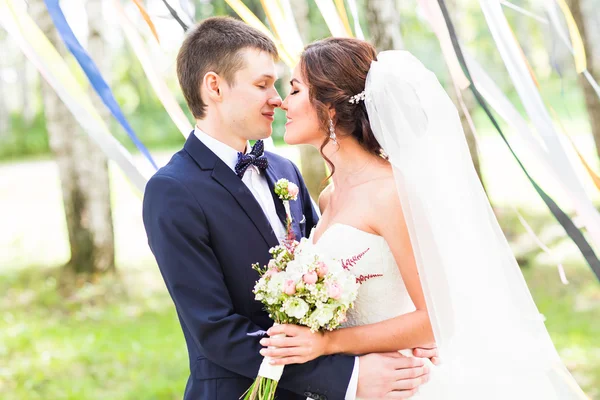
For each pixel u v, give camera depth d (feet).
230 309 6.46
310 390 6.42
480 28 50.67
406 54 6.82
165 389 15.37
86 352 17.84
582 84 19.36
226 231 6.68
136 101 55.52
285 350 6.08
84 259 23.76
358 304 6.82
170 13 8.54
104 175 23.65
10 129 61.00
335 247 6.68
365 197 6.70
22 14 8.10
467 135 21.48
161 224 6.53
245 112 6.99
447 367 6.61
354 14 8.56
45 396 15.38
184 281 6.42
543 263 22.81
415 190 6.34
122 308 21.59
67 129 23.15
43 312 21.38
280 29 8.57
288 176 7.91
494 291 6.46
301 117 6.91
